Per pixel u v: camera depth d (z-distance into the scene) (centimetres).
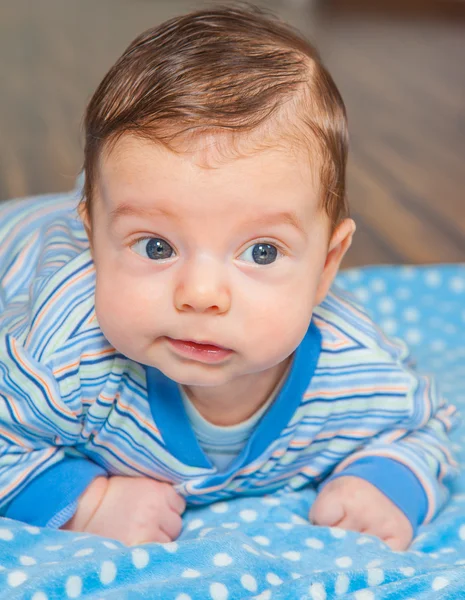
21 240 117
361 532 97
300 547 92
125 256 78
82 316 92
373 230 219
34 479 95
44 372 90
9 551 85
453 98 354
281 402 94
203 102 76
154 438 94
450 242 215
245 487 101
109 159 77
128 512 94
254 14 96
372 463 100
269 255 78
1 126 284
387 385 99
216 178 74
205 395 91
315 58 87
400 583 80
